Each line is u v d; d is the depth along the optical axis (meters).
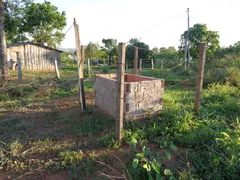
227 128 3.63
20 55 17.00
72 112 5.22
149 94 4.52
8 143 3.61
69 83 8.57
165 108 4.91
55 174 2.81
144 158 2.52
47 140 3.71
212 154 2.89
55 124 4.53
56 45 32.53
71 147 3.46
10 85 7.41
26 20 28.73
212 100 5.74
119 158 3.12
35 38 30.77
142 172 2.69
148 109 4.57
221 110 4.83
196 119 4.16
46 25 30.11
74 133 4.03
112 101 4.50
